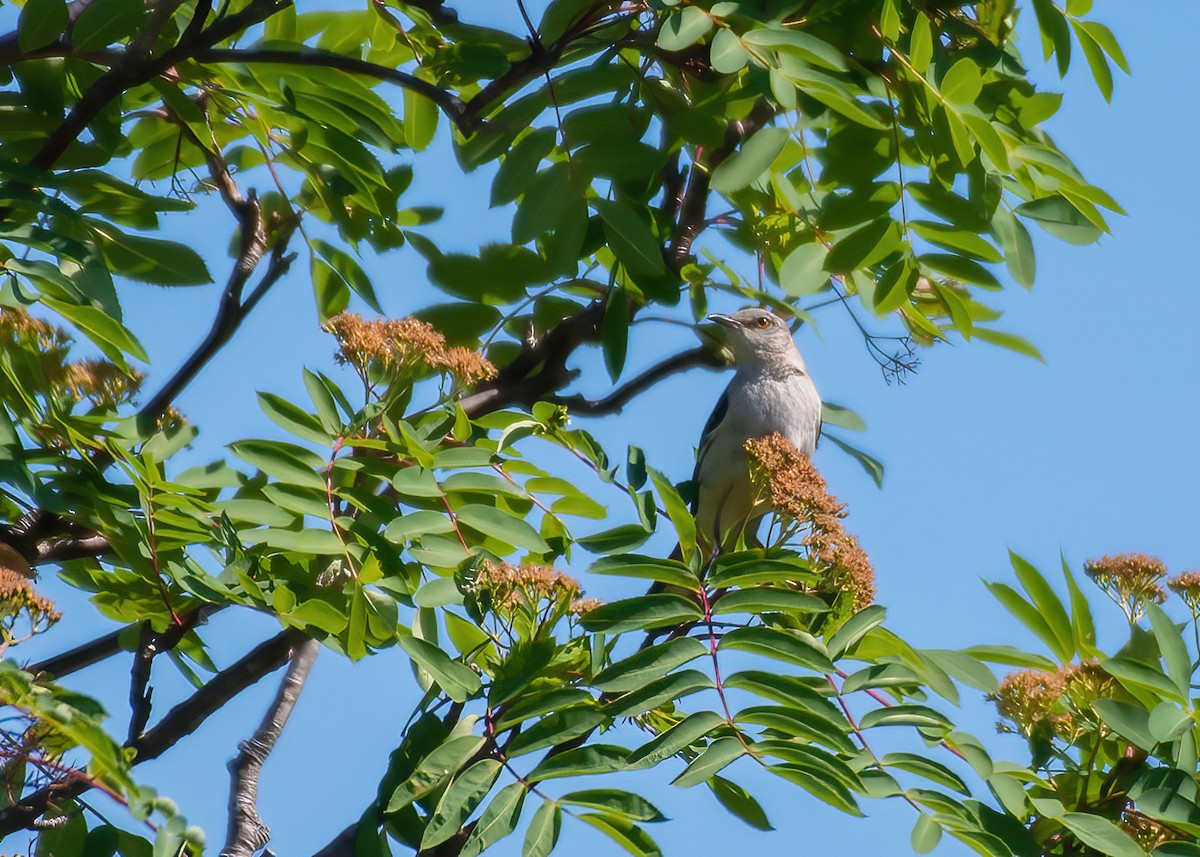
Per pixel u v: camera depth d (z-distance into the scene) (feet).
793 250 35.96
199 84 36.58
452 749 27.04
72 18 34.76
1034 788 30.63
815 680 28.71
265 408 31.96
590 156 34.58
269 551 31.53
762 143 32.22
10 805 24.63
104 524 31.04
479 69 35.81
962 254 35.12
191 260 35.63
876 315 35.47
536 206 34.45
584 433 36.19
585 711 26.76
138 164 41.65
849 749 26.20
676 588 32.83
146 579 31.17
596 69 35.68
